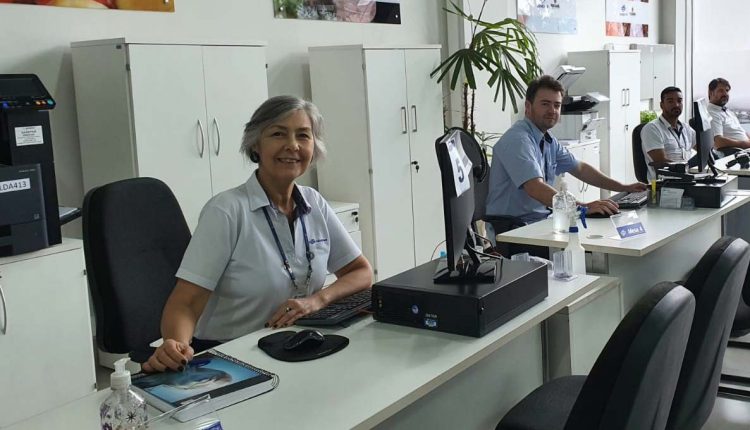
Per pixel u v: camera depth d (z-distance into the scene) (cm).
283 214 226
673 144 586
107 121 370
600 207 360
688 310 146
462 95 604
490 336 189
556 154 435
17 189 294
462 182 196
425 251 523
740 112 941
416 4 586
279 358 181
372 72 472
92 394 167
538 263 219
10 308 294
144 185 249
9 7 355
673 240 338
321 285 233
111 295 232
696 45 966
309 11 499
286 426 145
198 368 172
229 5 449
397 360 176
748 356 384
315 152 228
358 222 482
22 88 302
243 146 224
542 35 736
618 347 137
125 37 376
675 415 184
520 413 200
